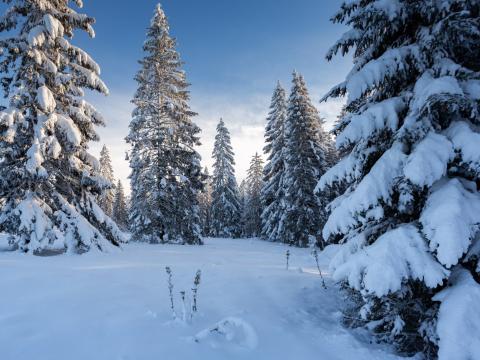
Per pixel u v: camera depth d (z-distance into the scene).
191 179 23.59
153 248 16.02
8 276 6.91
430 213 4.71
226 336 4.64
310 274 9.45
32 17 12.34
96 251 11.96
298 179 24.86
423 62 5.75
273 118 33.22
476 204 4.62
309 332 5.29
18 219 11.10
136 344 4.16
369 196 5.26
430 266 4.47
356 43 6.78
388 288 4.53
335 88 7.01
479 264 4.57
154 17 22.83
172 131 21.05
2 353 3.73
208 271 9.03
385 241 5.00
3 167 11.41
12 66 12.07
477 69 5.85
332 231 5.93
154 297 6.28
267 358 4.23
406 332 5.16
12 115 10.70
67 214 12.09
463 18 5.07
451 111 5.04
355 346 4.87
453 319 4.04
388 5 5.72
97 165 13.29
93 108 13.34
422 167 4.76
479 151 4.53
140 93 22.91
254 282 7.88
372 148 6.17
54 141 11.28
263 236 33.12
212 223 43.62
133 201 24.08
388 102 5.90
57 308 5.23
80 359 3.71
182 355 3.99
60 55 12.56
